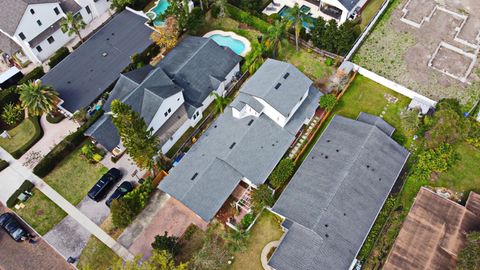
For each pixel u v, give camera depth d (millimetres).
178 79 69688
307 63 76562
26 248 59500
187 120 67562
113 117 54031
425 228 54469
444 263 51531
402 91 70938
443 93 71625
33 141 69125
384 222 57625
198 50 72438
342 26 72938
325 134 64625
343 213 55000
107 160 66750
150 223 59875
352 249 53031
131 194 59625
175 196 58406
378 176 58781
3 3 76500
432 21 82312
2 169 67125
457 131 61625
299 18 72375
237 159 60875
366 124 63375
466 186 60531
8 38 78250
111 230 59781
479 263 48656
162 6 88312
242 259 55781
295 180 59781
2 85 76125
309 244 52750
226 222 58781
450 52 77438
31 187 64625
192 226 58812
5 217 61500
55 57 78125
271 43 74125
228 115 66562
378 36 80812
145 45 78312
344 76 71562
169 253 52750
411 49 78188
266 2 85812
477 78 73188
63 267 57625
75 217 61531
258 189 58375
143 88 65438
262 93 63094
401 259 52219
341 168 58812
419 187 60750
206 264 53000
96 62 76250
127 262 50938
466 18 81500
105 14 88250
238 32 82438
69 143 66812
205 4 84312
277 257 52656
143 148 56688
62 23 76625
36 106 67688
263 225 58375
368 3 85938
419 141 65250
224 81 71688
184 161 62344
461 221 54562
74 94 72062
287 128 64562
